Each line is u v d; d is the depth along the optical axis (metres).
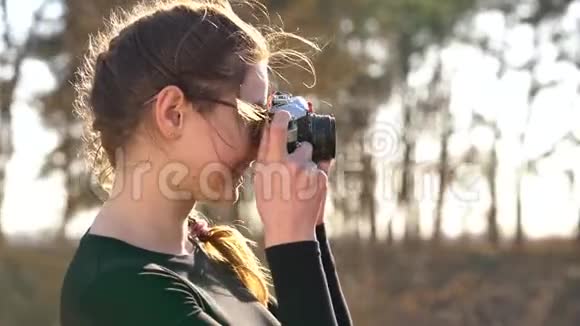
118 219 3.42
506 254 48.91
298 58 4.31
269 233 3.32
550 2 55.22
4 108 42.28
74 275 3.29
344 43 43.91
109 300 3.15
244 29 3.57
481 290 46.38
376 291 45.12
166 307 3.16
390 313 44.59
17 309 39.94
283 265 3.27
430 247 47.72
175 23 3.46
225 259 3.81
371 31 47.66
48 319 39.91
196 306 3.25
